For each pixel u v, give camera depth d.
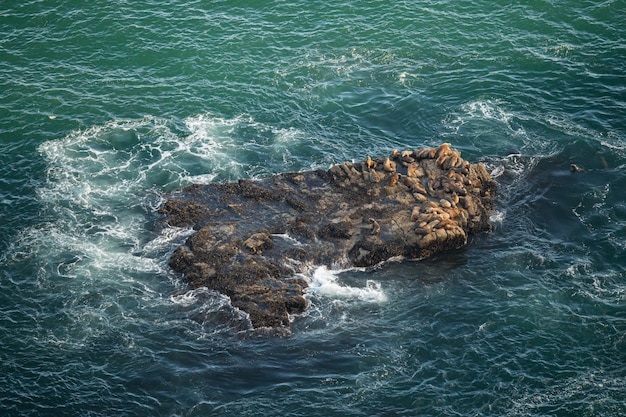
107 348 58.81
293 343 59.34
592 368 57.09
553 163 76.25
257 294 62.25
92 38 88.00
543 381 56.22
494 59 86.56
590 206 71.69
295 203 70.06
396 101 82.44
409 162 73.25
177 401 55.03
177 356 58.25
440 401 54.97
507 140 78.50
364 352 58.66
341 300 62.94
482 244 68.12
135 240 68.12
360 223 68.19
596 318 60.78
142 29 89.00
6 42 87.25
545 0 92.00
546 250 67.31
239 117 80.81
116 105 81.44
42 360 57.75
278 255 65.56
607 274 64.62
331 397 55.31
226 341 59.44
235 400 55.12
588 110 80.94
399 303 62.78
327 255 65.94
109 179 74.12
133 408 54.53
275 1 92.19
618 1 91.81
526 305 62.09
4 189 72.31
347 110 81.62
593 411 54.09
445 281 64.69
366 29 90.06
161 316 61.31
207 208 70.38
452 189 70.31
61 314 61.34
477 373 56.84
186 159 76.31
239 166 75.62
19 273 64.69
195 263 64.69
